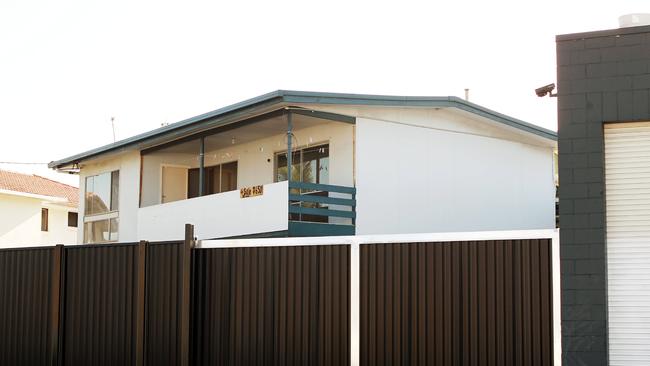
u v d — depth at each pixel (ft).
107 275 42.16
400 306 34.53
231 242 38.60
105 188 85.66
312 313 36.42
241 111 60.39
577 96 31.63
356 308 35.32
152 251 40.70
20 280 45.52
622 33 31.27
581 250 31.04
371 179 61.11
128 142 76.07
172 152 77.66
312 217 62.80
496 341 32.50
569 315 30.99
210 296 38.96
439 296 33.81
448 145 65.10
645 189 31.07
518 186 69.21
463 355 33.06
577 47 31.81
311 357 36.22
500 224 67.41
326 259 36.37
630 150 31.40
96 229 86.79
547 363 31.50
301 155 66.13
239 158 73.72
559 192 31.55
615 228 31.27
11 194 111.55
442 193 64.28
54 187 131.23
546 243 32.04
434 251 34.14
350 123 61.11
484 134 67.36
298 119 61.21
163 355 39.65
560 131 31.73
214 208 63.77
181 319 39.14
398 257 34.81
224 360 38.27
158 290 40.22
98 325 42.11
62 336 43.32
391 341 34.55
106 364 41.55
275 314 37.29
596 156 31.17
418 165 63.36
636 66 31.01
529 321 32.01
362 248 35.60
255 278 37.96
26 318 44.96
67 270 43.73
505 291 32.53
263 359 37.35
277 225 57.21
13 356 45.29
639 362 30.58
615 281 31.09
